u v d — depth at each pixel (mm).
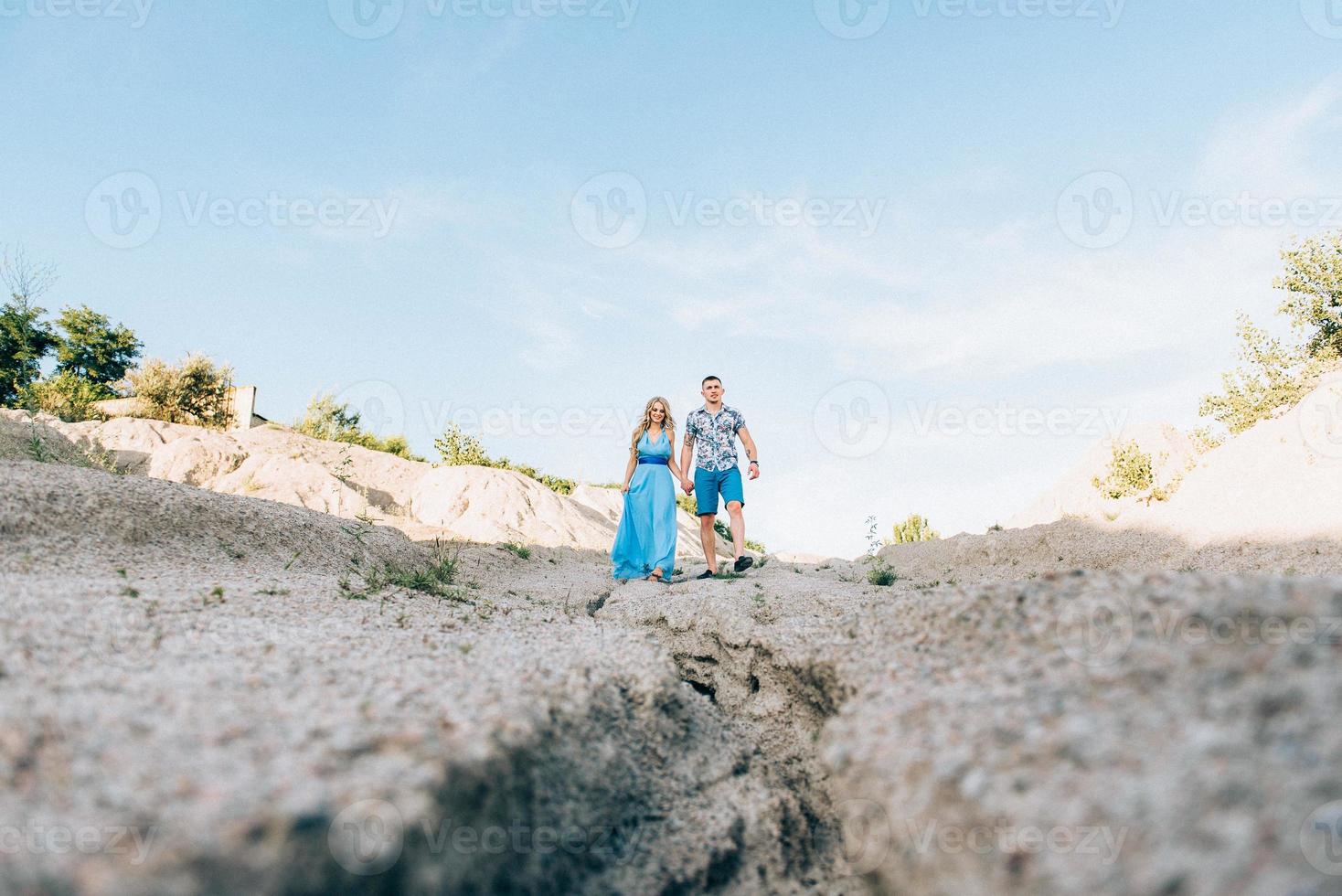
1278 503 7652
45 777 1698
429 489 13250
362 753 1850
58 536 4402
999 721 2016
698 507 7680
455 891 1681
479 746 1975
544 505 13203
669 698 3119
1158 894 1360
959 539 10727
